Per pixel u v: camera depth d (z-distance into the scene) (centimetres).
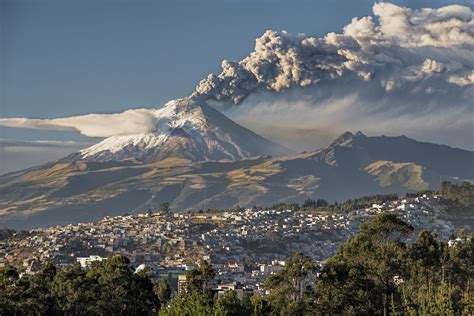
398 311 19525
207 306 18000
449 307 17038
